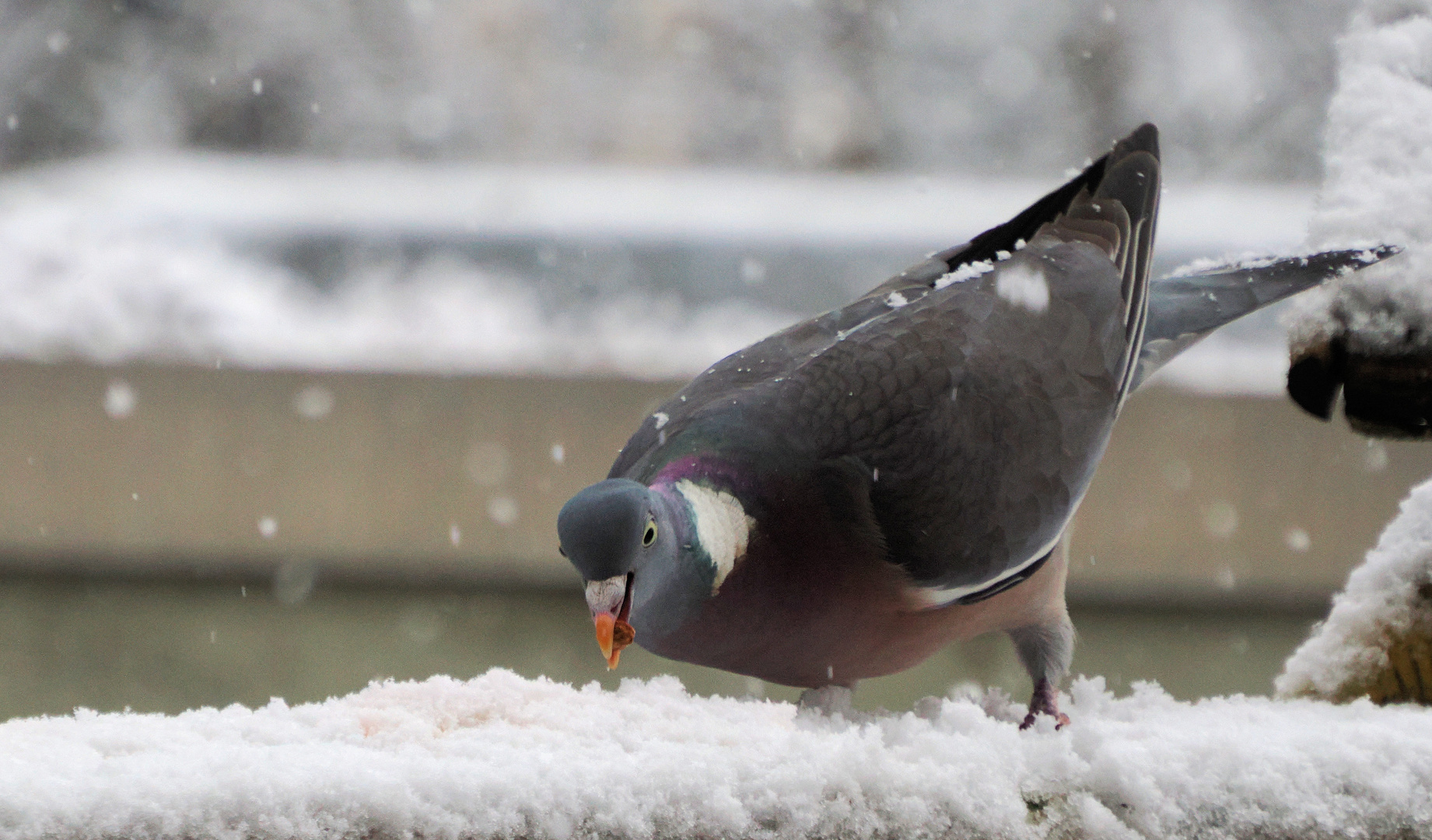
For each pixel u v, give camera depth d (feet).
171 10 126.31
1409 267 16.15
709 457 18.70
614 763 11.82
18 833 10.59
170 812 10.80
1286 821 12.20
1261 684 37.09
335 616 37.65
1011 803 12.02
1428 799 12.35
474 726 16.05
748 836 11.57
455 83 128.88
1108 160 25.04
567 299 45.52
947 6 121.90
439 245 46.96
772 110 126.11
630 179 59.11
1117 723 14.96
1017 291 22.48
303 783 11.06
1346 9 113.91
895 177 112.88
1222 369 38.88
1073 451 21.76
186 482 37.27
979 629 21.57
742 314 45.55
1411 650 19.11
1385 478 36.65
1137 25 117.80
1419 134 16.99
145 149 125.29
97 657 37.65
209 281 43.29
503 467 37.22
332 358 38.06
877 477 19.54
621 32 128.98
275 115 127.44
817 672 20.10
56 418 37.11
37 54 124.06
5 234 43.68
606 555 15.87
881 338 21.17
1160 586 36.96
